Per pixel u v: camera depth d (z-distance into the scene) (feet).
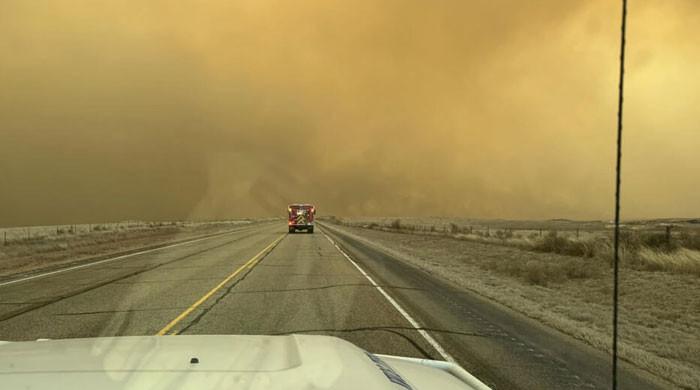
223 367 7.13
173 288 53.83
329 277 63.57
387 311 41.16
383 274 67.21
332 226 305.32
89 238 157.89
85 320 37.32
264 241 143.54
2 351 8.11
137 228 262.26
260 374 6.81
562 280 63.87
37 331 33.71
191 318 37.99
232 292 51.08
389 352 28.37
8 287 55.42
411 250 113.70
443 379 10.12
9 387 6.05
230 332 33.27
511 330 34.65
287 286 55.52
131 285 56.18
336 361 7.79
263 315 39.22
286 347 8.66
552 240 105.70
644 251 78.13
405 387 7.66
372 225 298.56
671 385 23.79
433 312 40.98
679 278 62.59
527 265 73.77
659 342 33.94
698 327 39.55
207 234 192.54
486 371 24.95
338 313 40.14
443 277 65.77
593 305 47.60
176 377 6.56
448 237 166.71
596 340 31.73
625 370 25.91
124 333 33.04
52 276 65.05
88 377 6.48
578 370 25.40
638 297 52.16
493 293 51.80
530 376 24.21
